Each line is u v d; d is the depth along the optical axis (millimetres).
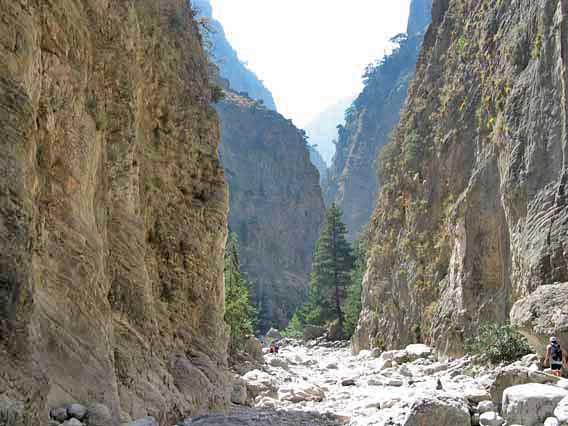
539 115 20969
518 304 17516
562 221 18797
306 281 119000
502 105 24438
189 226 15773
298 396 17641
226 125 130750
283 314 103312
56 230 9133
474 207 26328
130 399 10242
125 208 12188
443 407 9977
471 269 26031
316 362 35688
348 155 178375
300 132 140375
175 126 15836
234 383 17188
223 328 16859
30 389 6375
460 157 30953
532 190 20578
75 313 9125
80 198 9922
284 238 122250
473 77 30953
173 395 12062
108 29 11883
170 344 13875
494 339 20250
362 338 42031
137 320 11938
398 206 39312
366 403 15055
